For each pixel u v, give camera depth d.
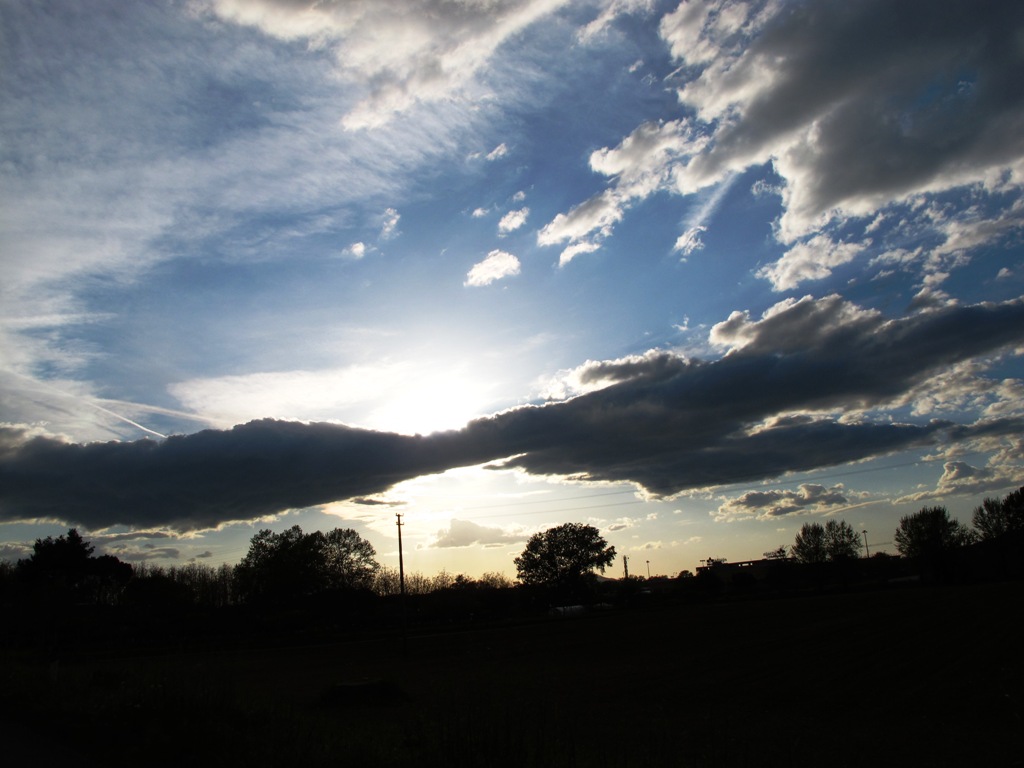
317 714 27.17
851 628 64.00
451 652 67.50
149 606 97.25
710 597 134.88
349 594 113.50
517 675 45.88
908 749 21.56
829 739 23.11
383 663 59.72
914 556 148.38
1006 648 44.00
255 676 50.38
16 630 77.38
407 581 158.25
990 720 25.91
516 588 136.50
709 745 21.84
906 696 31.16
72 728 15.51
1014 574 128.12
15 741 14.69
